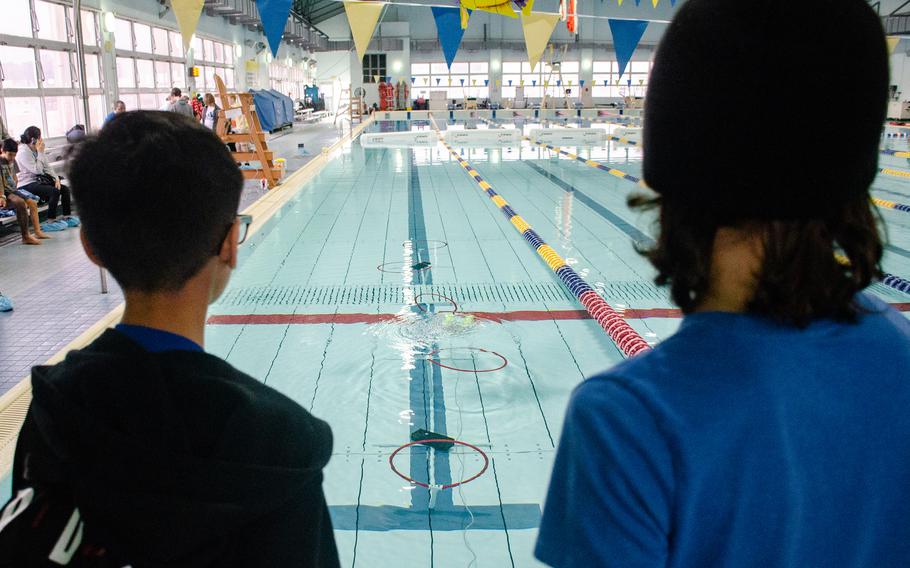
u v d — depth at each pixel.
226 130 7.81
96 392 0.59
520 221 6.03
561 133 12.88
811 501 0.51
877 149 0.51
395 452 2.40
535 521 2.03
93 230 0.65
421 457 2.37
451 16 5.69
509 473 2.28
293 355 3.21
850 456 0.51
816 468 0.50
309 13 24.94
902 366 0.53
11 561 0.57
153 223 0.63
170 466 0.57
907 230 5.73
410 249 5.18
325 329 3.53
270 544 0.62
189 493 0.57
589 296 3.88
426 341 3.36
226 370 0.67
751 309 0.52
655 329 3.53
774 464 0.49
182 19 3.66
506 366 3.08
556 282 4.35
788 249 0.50
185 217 0.64
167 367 0.62
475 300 4.00
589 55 26.12
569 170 9.53
